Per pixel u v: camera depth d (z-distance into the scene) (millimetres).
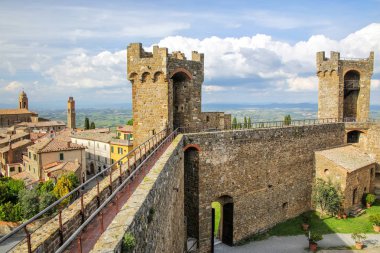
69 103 140125
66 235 8258
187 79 31359
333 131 44031
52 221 8516
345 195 38094
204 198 28766
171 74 28844
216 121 35188
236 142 31094
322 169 40000
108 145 83125
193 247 27891
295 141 37875
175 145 21531
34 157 68875
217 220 39094
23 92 152000
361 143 47219
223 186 30203
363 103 49969
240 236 32062
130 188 12117
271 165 34906
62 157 69625
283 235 33688
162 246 13438
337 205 37500
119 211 8898
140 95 29484
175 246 18969
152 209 10945
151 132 29234
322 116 50062
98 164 87562
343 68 48000
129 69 29625
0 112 138375
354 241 31906
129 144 77375
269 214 35062
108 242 7000
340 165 38375
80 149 71938
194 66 31438
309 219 35750
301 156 38875
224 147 30062
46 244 7352
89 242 7957
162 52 28078
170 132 28719
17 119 140625
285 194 36906
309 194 40469
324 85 49500
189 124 31766
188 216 29328
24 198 45250
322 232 34156
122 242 7363
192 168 28688
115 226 7871
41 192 50406
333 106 48562
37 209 44750
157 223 12219
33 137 97750
